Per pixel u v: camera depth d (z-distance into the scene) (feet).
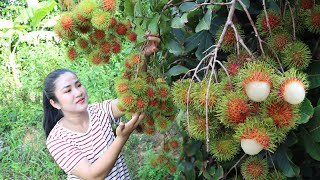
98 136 8.29
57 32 6.12
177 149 8.24
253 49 6.42
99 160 7.30
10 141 16.76
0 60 23.77
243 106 4.20
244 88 4.20
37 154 15.78
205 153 7.65
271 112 4.26
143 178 13.62
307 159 7.01
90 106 8.77
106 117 8.62
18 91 20.65
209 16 5.73
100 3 5.74
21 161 15.72
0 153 16.06
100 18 5.61
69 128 8.13
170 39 6.60
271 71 4.27
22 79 21.59
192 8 6.03
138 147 16.44
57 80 7.95
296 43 5.11
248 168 5.47
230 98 4.27
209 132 4.73
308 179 7.22
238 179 6.36
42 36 24.76
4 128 18.13
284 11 5.59
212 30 6.40
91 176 7.41
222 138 4.89
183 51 6.57
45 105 8.58
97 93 19.24
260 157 5.78
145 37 6.40
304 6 5.54
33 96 20.27
